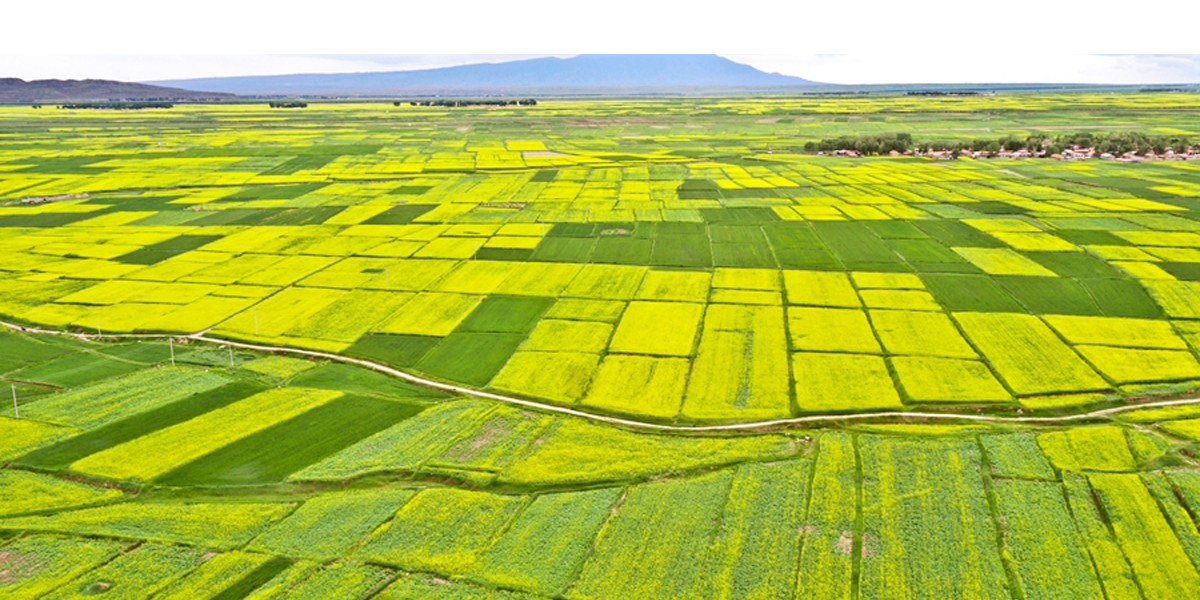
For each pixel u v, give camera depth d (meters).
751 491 40.16
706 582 33.38
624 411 50.12
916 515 37.88
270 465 43.28
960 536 36.22
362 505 39.09
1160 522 36.84
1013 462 42.56
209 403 51.25
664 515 38.22
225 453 44.56
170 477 42.06
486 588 33.09
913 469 41.97
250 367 57.75
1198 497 38.56
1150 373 54.34
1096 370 55.09
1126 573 33.50
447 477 42.31
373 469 42.91
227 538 36.44
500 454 44.62
